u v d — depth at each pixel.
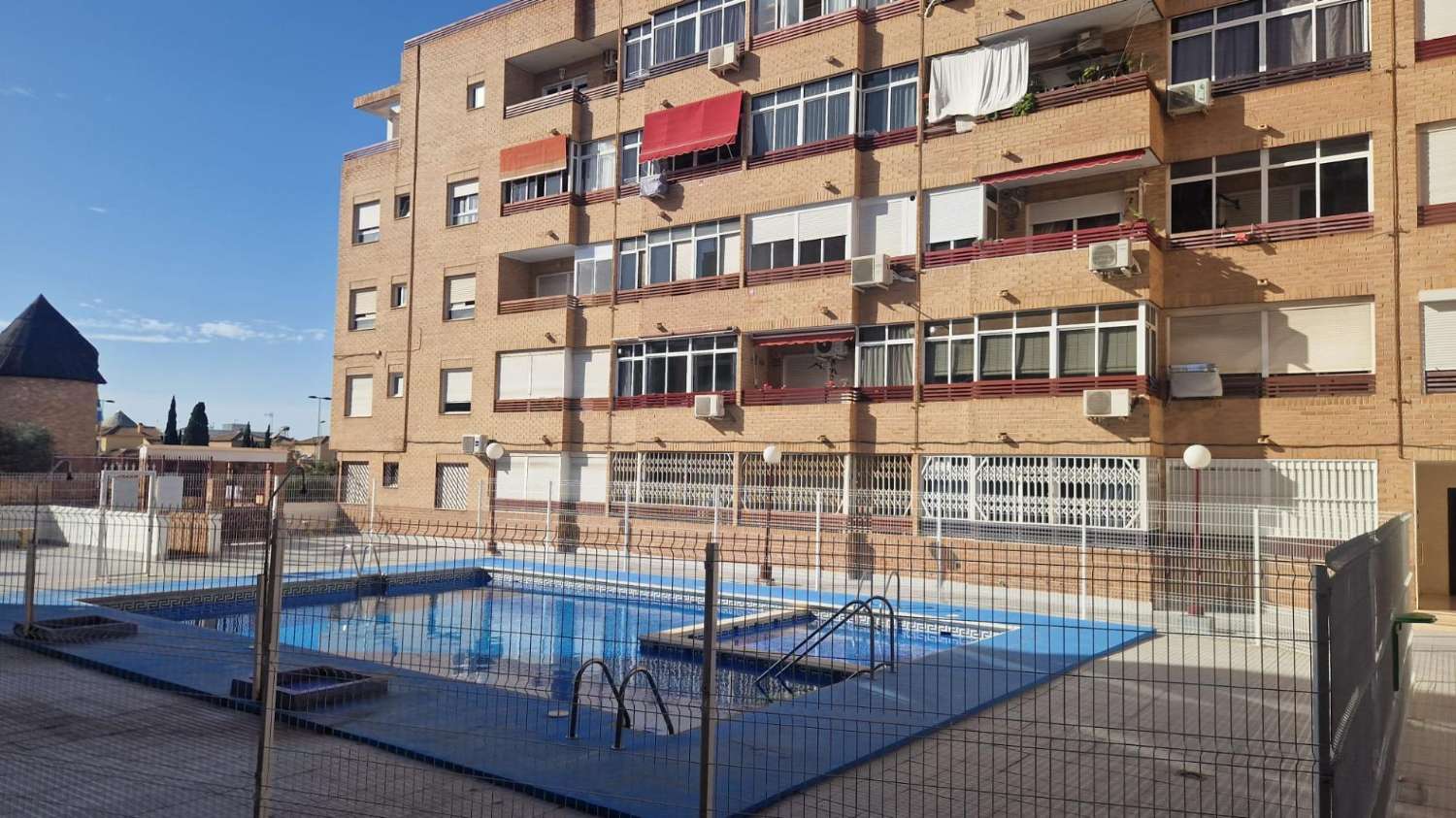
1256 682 8.83
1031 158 18.56
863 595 12.40
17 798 5.93
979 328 19.03
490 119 28.77
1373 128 15.80
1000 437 18.20
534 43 27.72
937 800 5.86
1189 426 17.12
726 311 22.72
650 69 24.86
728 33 23.50
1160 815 5.64
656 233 24.67
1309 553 15.23
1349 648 4.27
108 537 18.33
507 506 27.06
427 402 29.66
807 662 10.16
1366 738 4.97
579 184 26.92
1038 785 6.23
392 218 31.30
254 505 25.83
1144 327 16.98
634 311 25.17
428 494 29.31
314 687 8.18
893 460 20.38
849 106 21.23
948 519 16.81
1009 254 18.75
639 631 11.41
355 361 31.91
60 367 47.81
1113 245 16.69
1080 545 15.73
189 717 7.79
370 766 6.58
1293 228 16.42
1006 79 19.08
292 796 5.94
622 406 25.11
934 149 20.11
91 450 48.69
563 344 26.23
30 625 10.63
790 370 23.73
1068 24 18.53
